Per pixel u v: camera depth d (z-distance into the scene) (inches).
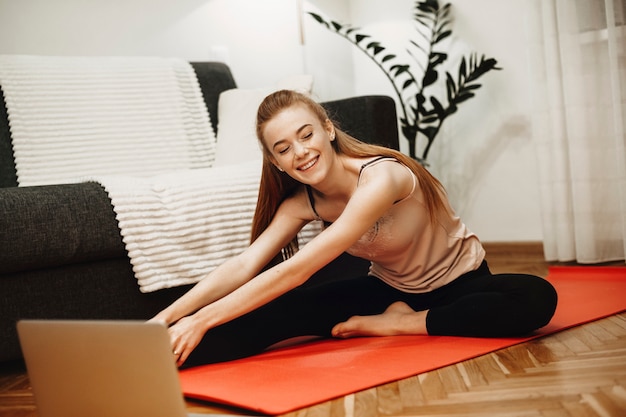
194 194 81.5
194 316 60.8
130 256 76.4
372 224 62.5
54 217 72.4
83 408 45.9
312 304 70.9
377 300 73.7
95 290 76.0
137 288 78.5
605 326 66.6
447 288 70.2
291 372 58.4
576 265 107.9
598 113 104.7
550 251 111.8
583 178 105.4
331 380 54.7
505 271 108.4
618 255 106.0
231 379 57.8
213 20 131.6
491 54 122.9
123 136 107.7
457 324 65.3
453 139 131.0
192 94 116.0
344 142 67.5
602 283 90.0
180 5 128.5
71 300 74.7
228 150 110.3
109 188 76.4
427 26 126.2
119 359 43.6
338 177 66.7
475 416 44.5
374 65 142.6
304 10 140.9
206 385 56.5
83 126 105.5
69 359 45.4
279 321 68.6
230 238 83.2
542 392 48.0
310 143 63.7
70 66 107.9
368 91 144.6
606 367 52.5
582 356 56.4
